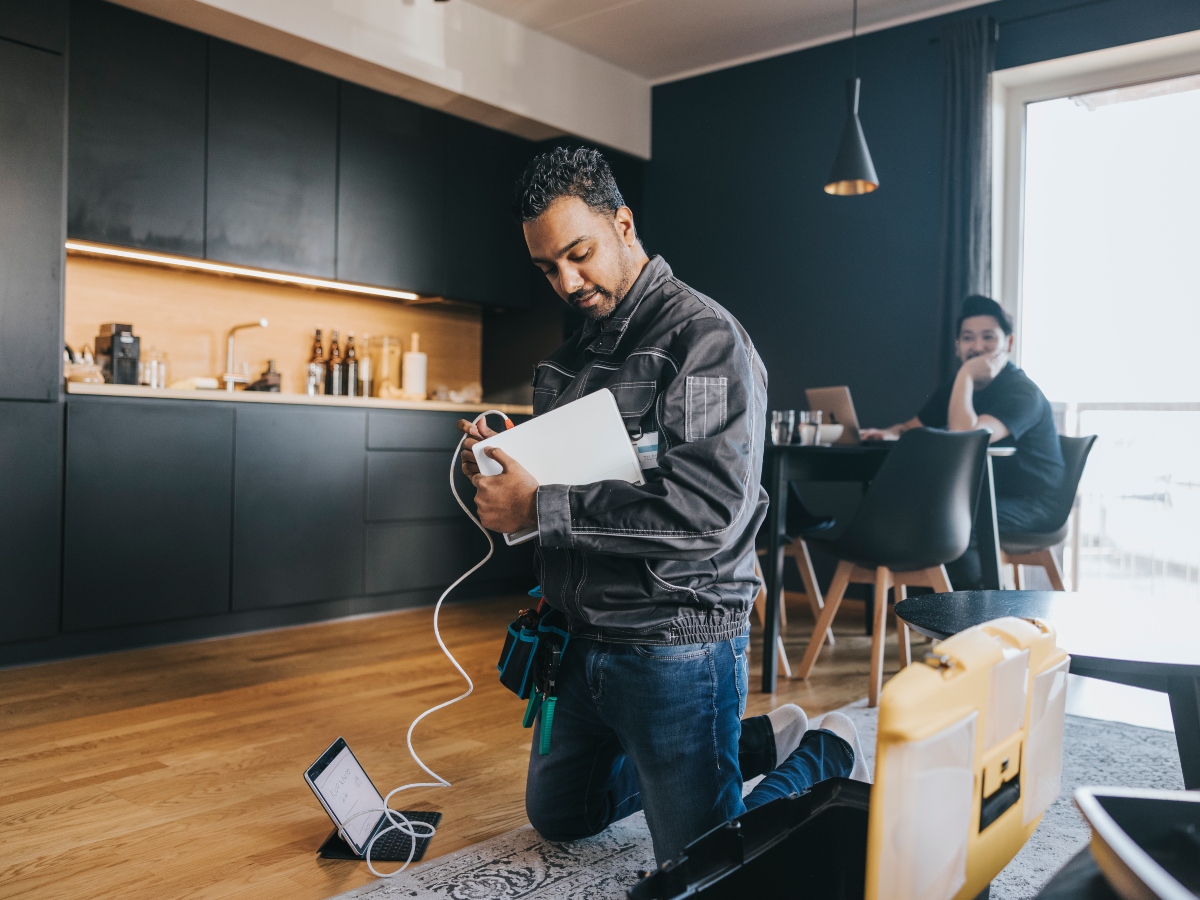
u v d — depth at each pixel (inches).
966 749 30.8
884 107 169.0
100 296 138.7
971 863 32.4
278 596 137.6
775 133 181.9
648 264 52.3
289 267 146.5
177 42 132.4
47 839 65.4
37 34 114.0
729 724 50.6
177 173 132.7
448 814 70.4
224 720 93.7
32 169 113.6
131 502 121.9
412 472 155.3
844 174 139.8
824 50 175.9
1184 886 22.0
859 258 171.9
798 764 56.2
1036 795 37.2
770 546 108.0
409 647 128.0
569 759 58.1
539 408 58.9
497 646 129.0
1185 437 147.5
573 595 50.7
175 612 126.3
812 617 157.0
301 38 137.6
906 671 29.3
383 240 159.5
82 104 122.8
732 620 50.6
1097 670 44.3
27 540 113.2
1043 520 134.1
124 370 133.2
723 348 48.3
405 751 84.8
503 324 191.8
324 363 166.4
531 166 49.6
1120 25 145.0
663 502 45.2
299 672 113.5
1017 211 162.6
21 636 113.2
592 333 56.7
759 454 50.4
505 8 163.2
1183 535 147.5
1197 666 42.4
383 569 151.5
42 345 114.3
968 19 156.1
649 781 50.4
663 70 191.8
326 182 151.2
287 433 138.1
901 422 167.2
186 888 58.1
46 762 81.1
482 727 92.2
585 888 58.1
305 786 76.0
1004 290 164.1
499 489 47.0
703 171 191.2
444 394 176.9
